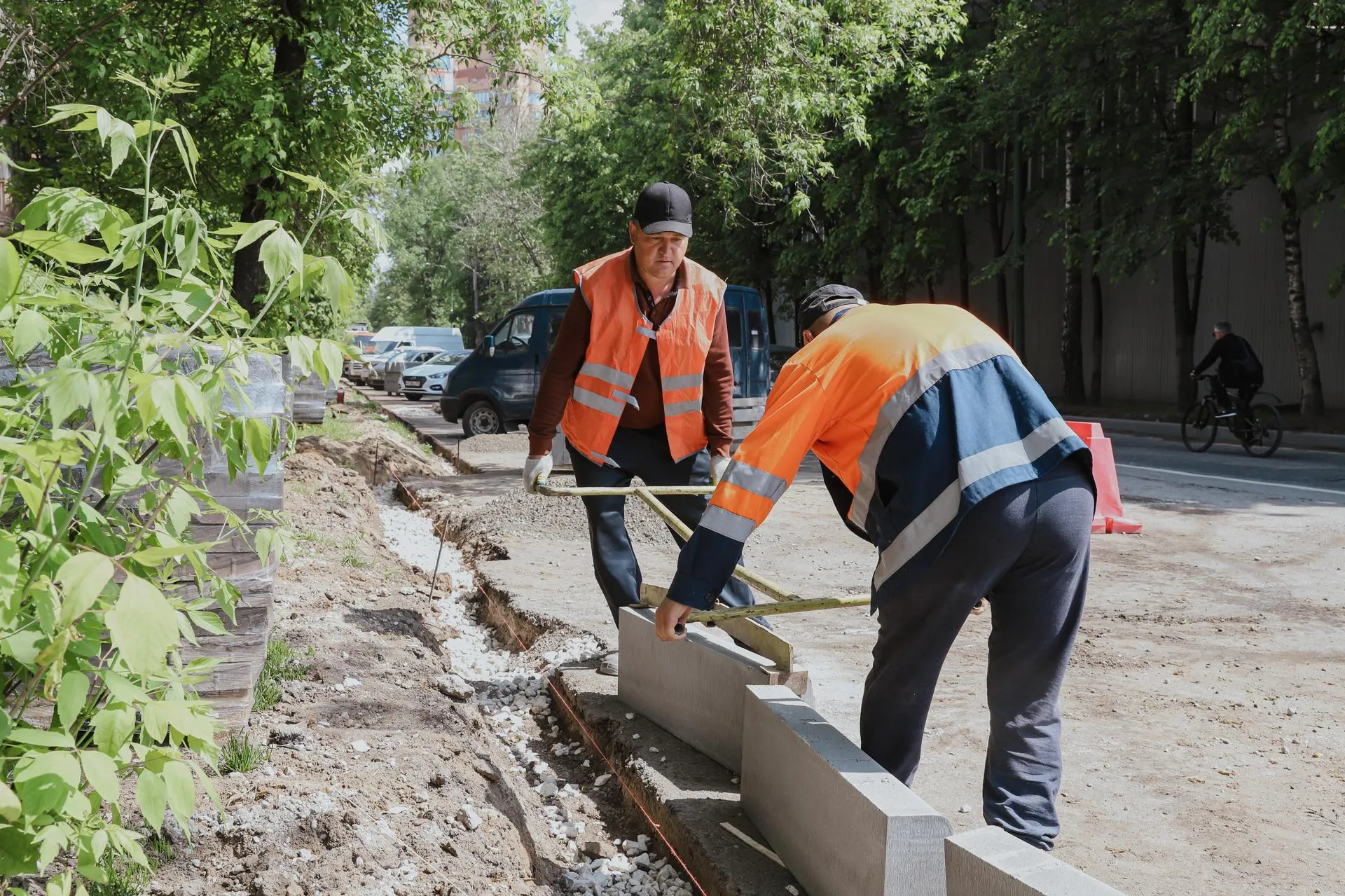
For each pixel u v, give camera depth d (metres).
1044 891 1.99
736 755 3.93
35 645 1.88
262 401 3.55
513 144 56.84
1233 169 18.88
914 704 2.98
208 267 2.29
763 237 31.56
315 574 6.61
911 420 2.76
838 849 2.73
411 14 14.34
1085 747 4.20
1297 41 15.63
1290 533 9.17
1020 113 23.44
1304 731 4.36
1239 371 15.65
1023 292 28.23
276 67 13.28
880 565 2.86
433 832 3.20
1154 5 19.98
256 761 3.35
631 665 4.71
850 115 17.95
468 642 6.45
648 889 3.39
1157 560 8.09
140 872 2.75
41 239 1.98
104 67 10.37
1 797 1.60
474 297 70.94
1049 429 2.78
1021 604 2.84
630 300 4.92
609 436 5.02
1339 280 18.89
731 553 2.82
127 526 2.26
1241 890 3.03
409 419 25.81
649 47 30.36
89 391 1.75
